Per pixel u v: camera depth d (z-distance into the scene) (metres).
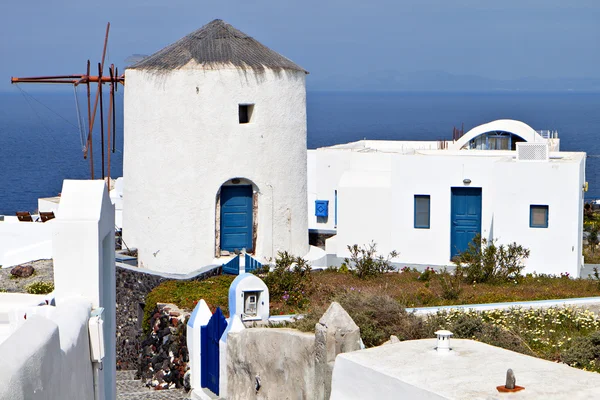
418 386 15.54
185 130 42.16
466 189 45.97
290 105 44.16
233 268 41.06
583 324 29.42
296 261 38.69
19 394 10.04
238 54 43.19
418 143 67.62
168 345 33.66
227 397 27.73
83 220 16.91
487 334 26.20
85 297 16.81
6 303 28.36
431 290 36.06
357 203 47.72
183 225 42.56
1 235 49.81
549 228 42.41
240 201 43.81
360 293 29.28
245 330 26.42
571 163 41.84
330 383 21.22
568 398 14.38
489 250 38.88
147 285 38.16
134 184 43.78
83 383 14.94
